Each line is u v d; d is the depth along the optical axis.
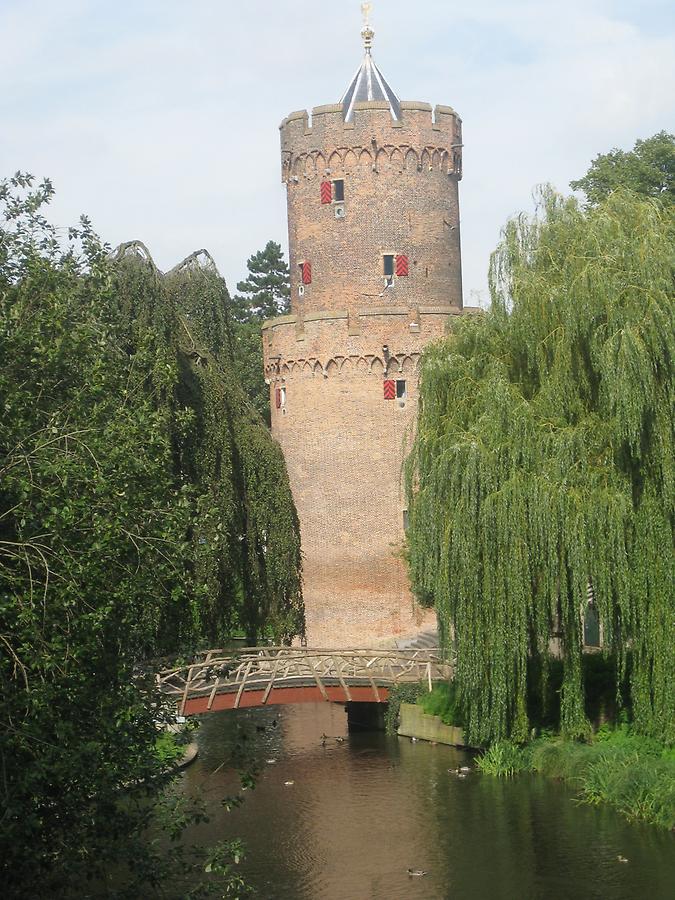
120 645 16.34
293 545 31.28
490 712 26.91
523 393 27.59
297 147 48.03
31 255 16.70
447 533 26.59
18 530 14.44
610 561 25.00
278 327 46.91
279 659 32.44
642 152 43.44
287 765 30.97
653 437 24.95
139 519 16.00
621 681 26.16
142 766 15.57
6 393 15.17
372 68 48.72
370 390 45.62
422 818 25.17
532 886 21.00
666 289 25.38
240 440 30.69
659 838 22.98
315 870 22.27
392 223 47.22
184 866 16.17
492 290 28.33
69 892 17.34
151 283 29.05
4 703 13.54
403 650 36.12
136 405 25.17
